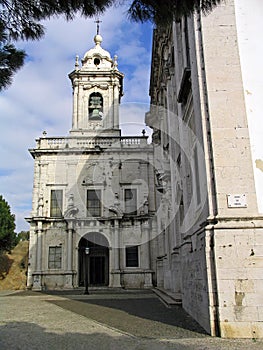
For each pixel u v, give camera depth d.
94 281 30.12
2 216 36.47
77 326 8.77
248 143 8.22
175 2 4.64
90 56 35.12
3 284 35.44
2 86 6.02
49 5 4.86
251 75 8.66
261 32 8.97
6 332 8.12
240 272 7.41
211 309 7.38
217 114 8.40
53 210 29.78
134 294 20.97
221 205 7.90
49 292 25.03
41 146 30.59
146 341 6.85
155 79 23.25
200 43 8.98
